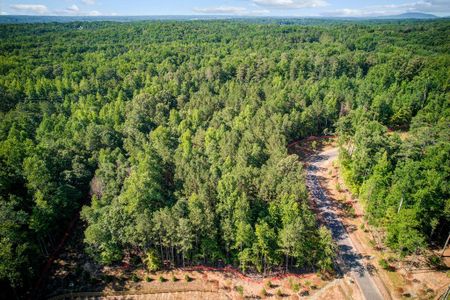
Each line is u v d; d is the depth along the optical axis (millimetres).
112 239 66938
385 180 75125
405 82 146000
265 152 96750
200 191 72375
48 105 130500
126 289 68062
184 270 71250
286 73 163125
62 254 76438
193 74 162750
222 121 118500
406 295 61500
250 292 65938
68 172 85750
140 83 160250
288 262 71250
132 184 72125
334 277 66562
